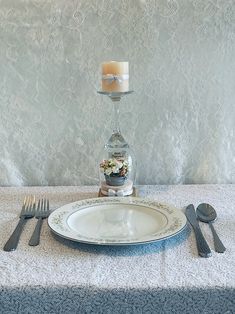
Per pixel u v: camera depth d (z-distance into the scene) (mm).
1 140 1159
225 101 1136
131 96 1130
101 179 1047
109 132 1157
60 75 1119
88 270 665
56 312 635
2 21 1084
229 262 689
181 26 1088
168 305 625
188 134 1157
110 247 743
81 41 1099
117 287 621
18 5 1076
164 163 1175
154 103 1136
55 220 821
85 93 1131
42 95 1132
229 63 1112
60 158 1176
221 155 1170
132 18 1084
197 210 911
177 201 1009
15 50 1102
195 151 1168
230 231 818
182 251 731
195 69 1115
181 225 783
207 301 625
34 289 626
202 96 1133
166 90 1128
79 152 1171
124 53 1105
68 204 914
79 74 1118
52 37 1095
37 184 1190
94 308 629
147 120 1147
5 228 850
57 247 751
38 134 1158
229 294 622
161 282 629
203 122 1149
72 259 704
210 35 1095
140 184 1186
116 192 1000
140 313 629
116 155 1054
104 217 853
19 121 1148
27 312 637
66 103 1138
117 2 1075
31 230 835
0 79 1120
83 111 1143
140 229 793
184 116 1145
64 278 642
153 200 935
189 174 1185
